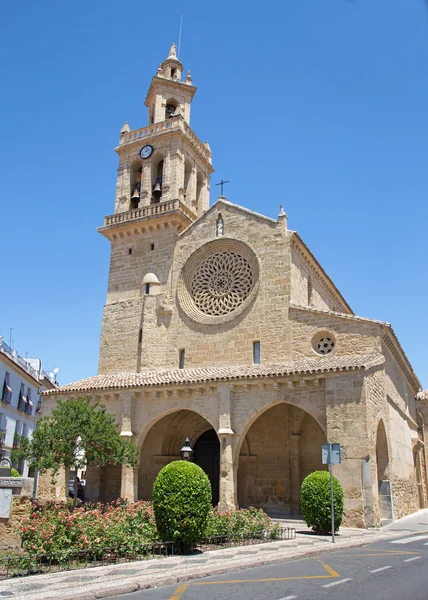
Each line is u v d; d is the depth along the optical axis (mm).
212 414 26969
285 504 27969
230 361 30594
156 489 15328
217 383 26938
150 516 16766
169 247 35406
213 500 30797
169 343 32969
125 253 36969
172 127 38375
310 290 34094
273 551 14867
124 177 39344
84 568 12289
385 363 27828
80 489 37906
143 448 31750
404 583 10336
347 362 25078
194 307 33219
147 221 36031
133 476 27422
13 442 45906
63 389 30672
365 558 14047
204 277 33656
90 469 31906
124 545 14070
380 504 25125
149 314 33688
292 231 31203
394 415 29141
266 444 29250
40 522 13703
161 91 40906
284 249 31094
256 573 11883
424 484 40062
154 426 31969
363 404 23266
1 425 43625
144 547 14469
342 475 22797
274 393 25906
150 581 10469
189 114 41344
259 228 32406
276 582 10664
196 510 14867
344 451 23062
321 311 28531
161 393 28531
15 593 9359
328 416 23844
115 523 15156
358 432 23047
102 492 31266
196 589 10086
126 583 10250
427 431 41750
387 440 26062
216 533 16719
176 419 31422
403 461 30719
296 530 21016
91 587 9875
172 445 31625
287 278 30438
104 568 12227
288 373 25250
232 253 33125
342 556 14508
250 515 18703
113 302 36094
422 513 31812
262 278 31156
